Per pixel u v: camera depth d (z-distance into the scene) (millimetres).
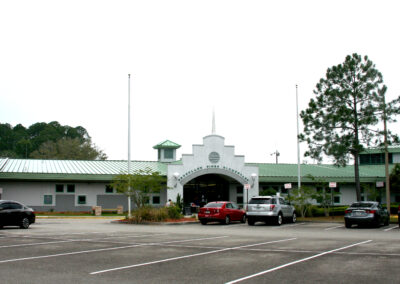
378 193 43688
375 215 24828
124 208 42406
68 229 23062
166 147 49812
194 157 41500
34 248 14367
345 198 49000
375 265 11109
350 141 32250
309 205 35156
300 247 14859
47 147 84125
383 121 32031
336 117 32125
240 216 30109
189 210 40062
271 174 46094
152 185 31578
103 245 15289
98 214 39250
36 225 26750
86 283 8969
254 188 43281
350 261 11758
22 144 92688
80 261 11727
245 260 11992
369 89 32562
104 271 10312
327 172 49438
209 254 13133
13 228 23734
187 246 15125
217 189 46812
